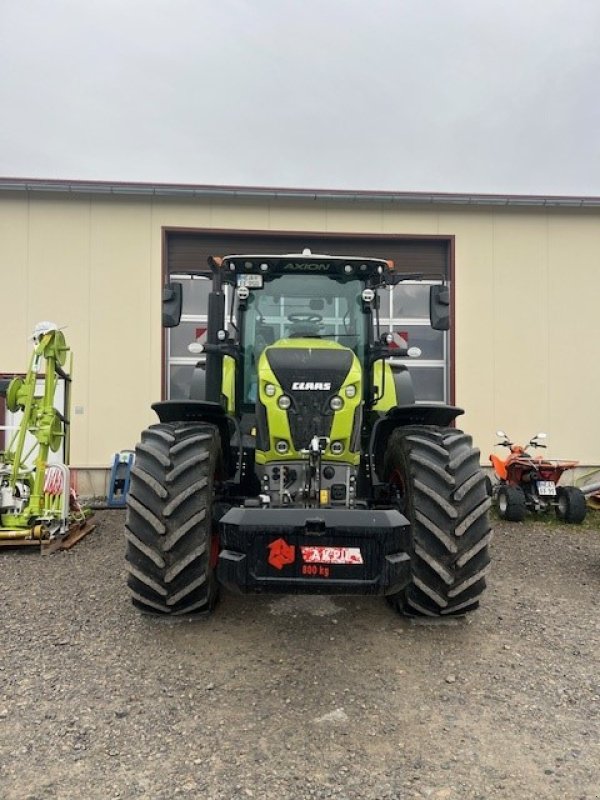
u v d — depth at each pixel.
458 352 9.23
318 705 2.76
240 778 2.21
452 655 3.32
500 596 4.39
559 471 7.66
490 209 9.30
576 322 9.35
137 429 8.77
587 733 2.56
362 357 4.51
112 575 4.79
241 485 4.12
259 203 9.03
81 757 2.34
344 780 2.21
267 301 4.52
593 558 5.63
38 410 6.18
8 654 3.25
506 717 2.68
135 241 8.87
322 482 3.63
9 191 8.63
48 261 8.75
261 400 3.69
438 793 2.14
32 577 4.74
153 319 8.87
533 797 2.13
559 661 3.27
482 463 9.16
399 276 4.63
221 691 2.88
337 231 9.13
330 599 4.20
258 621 3.77
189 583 3.42
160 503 3.40
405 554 3.05
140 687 2.90
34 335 6.11
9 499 5.92
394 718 2.66
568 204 9.17
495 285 9.30
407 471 3.57
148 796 2.11
